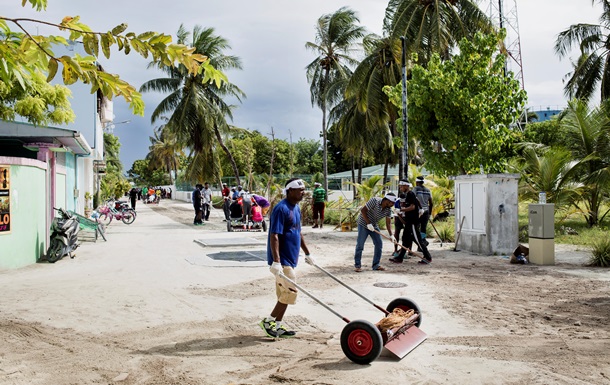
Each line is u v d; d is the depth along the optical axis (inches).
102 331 243.0
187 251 551.8
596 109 818.8
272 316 232.7
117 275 402.0
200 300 310.0
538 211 445.1
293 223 231.9
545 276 384.2
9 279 384.5
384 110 1060.5
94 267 444.5
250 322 259.8
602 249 435.2
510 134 753.0
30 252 467.5
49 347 218.2
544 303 295.0
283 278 219.3
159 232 796.0
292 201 233.3
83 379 181.9
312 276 387.2
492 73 738.2
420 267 431.2
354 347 195.8
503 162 738.2
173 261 476.7
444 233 636.7
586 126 804.0
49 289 343.3
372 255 513.7
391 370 187.9
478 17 965.2
